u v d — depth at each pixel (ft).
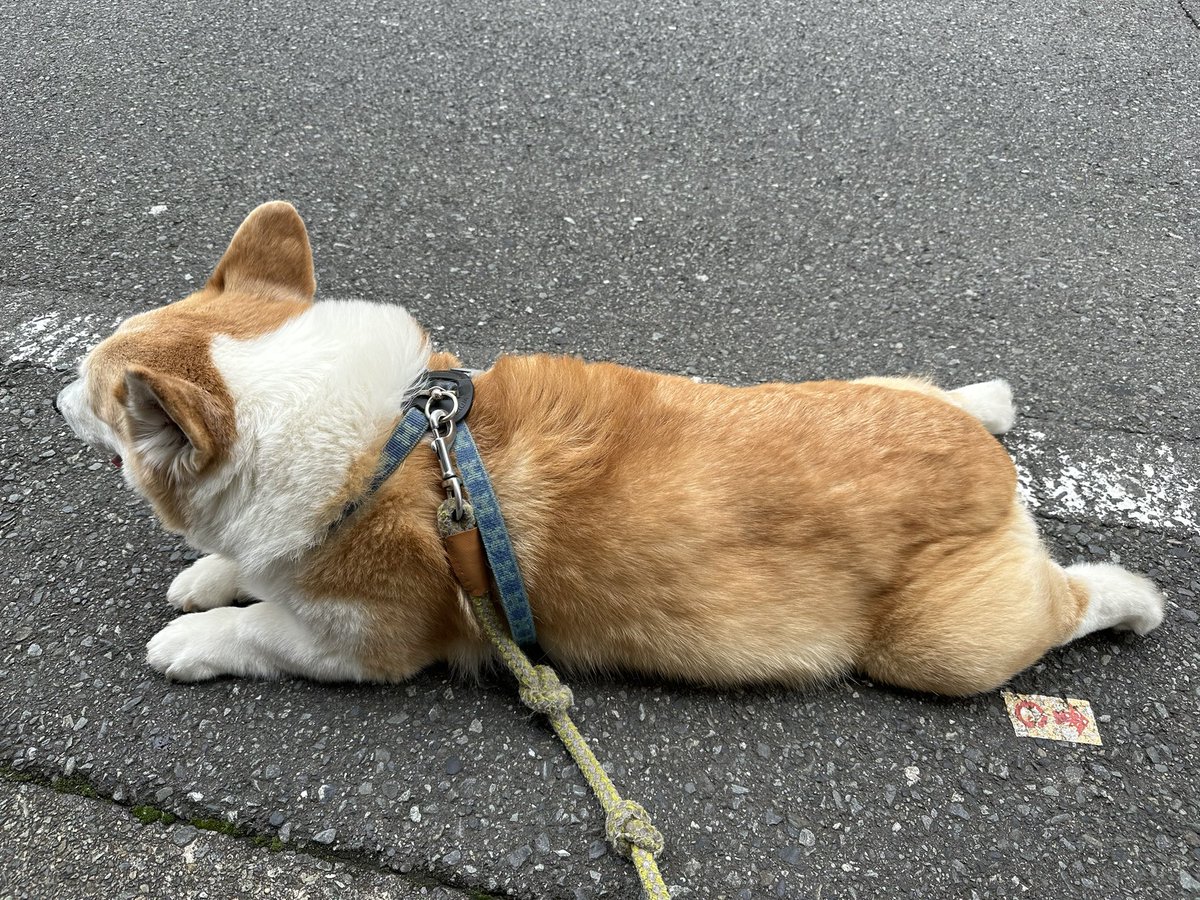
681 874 2.04
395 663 2.29
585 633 2.28
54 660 2.33
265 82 4.50
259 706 2.28
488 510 2.11
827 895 2.02
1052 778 2.20
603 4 5.32
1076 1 5.45
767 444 2.25
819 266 3.57
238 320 2.23
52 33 4.86
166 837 2.06
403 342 2.29
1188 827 2.13
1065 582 2.39
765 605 2.23
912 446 2.30
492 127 4.26
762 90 4.58
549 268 3.53
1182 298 3.41
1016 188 3.92
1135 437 2.93
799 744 2.25
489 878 2.02
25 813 2.08
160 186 3.78
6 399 2.93
